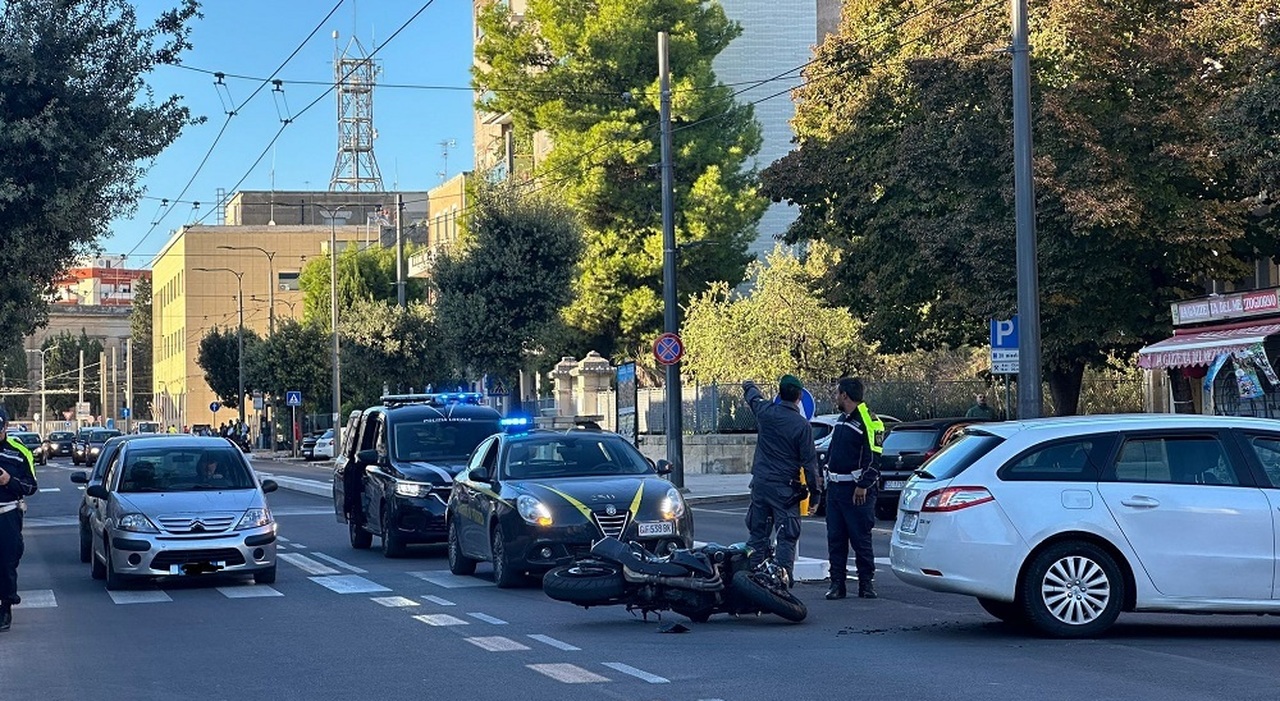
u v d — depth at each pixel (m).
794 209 62.09
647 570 12.44
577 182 51.12
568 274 45.12
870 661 10.49
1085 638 11.41
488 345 44.38
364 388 63.69
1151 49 27.58
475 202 46.66
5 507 13.20
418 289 79.38
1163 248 28.41
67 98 18.97
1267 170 21.86
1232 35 27.52
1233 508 11.27
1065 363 31.12
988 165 27.98
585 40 50.78
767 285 48.25
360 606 14.68
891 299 31.41
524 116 53.69
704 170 51.28
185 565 16.48
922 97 28.83
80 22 19.44
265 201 114.12
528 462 16.84
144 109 19.70
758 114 60.53
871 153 30.97
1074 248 27.03
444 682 9.96
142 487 17.72
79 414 124.25
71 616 14.45
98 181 19.36
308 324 74.31
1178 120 26.78
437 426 21.19
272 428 79.56
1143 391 39.75
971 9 31.12
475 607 14.32
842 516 14.52
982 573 11.33
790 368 47.00
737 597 12.52
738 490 34.91
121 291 170.75
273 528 17.09
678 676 9.96
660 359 32.09
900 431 27.28
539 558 15.38
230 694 9.73
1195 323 27.16
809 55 60.88
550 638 12.02
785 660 10.60
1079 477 11.44
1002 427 11.81
